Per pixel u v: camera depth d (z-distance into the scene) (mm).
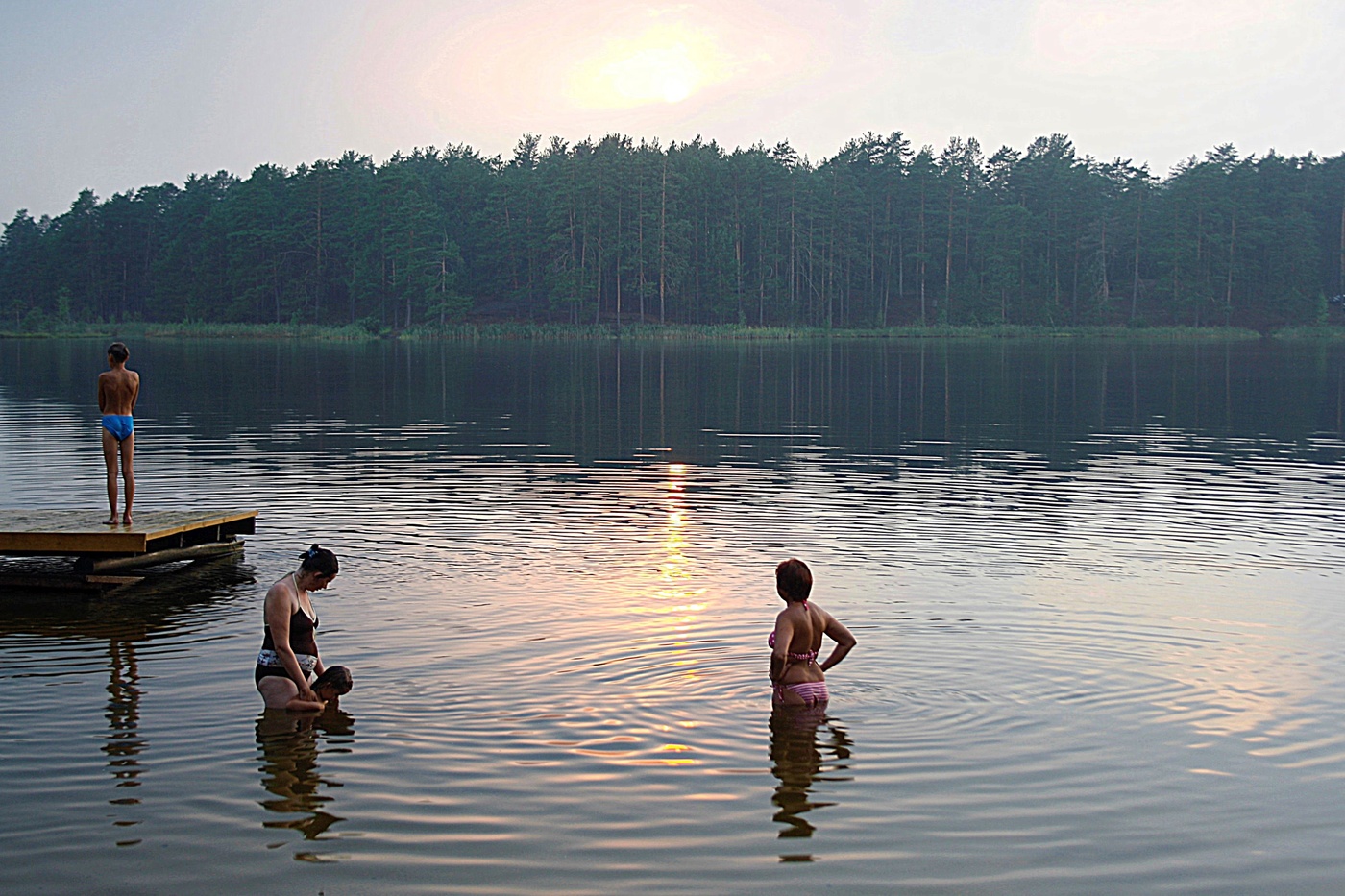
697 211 136625
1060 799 6688
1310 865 5930
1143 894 5645
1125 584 11742
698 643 9562
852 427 28344
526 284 137625
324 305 135750
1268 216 143500
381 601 10938
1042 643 9617
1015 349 87312
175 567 12703
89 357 65125
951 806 6586
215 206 144875
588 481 19109
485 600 10984
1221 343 105812
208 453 22750
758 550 13414
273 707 8047
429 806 6559
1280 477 19844
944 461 21984
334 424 28781
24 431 26266
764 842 6141
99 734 7621
